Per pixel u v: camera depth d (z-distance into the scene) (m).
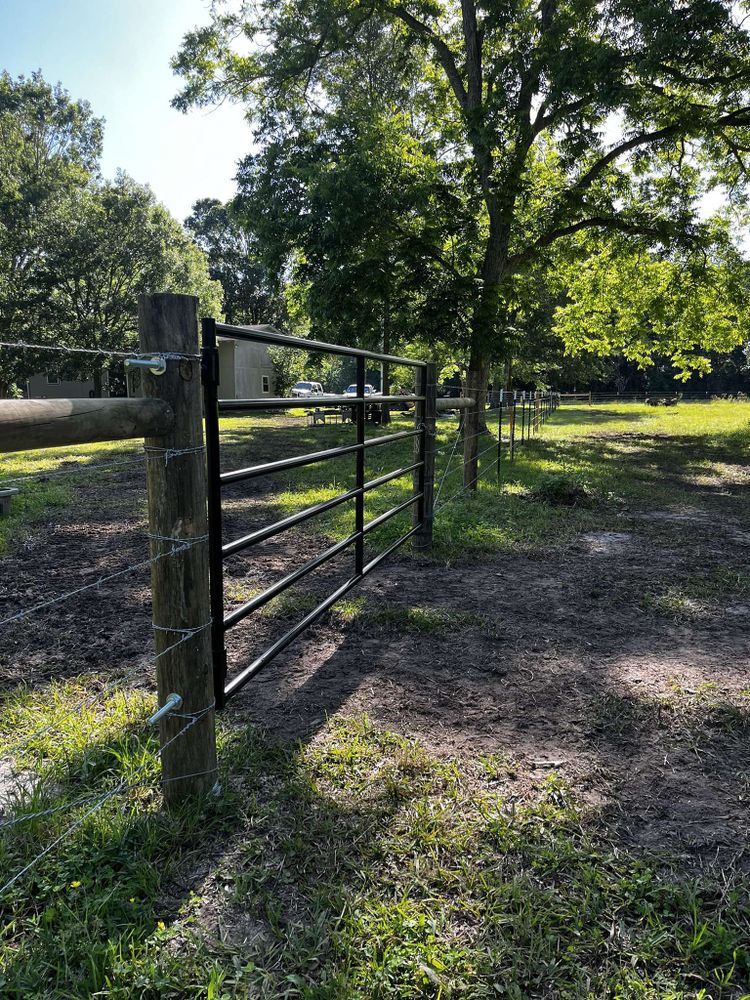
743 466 11.91
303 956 1.58
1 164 31.92
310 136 12.27
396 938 1.63
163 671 2.06
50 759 2.40
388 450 14.46
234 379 33.62
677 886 1.81
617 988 1.50
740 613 4.14
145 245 31.06
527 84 9.77
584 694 3.01
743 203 14.05
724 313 15.85
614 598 4.36
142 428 1.79
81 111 40.22
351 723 2.70
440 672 3.24
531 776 2.36
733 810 2.19
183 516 1.98
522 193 10.55
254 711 2.81
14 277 30.23
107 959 1.54
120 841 1.93
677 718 2.79
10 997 1.45
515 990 1.48
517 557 5.43
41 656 3.37
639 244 12.08
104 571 4.99
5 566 5.14
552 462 11.80
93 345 29.83
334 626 3.84
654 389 60.97
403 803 2.18
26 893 1.75
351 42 12.91
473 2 10.89
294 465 2.77
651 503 8.01
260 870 1.86
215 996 1.46
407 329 10.23
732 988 1.52
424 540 5.48
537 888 1.80
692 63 9.51
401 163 10.84
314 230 10.78
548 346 28.12
